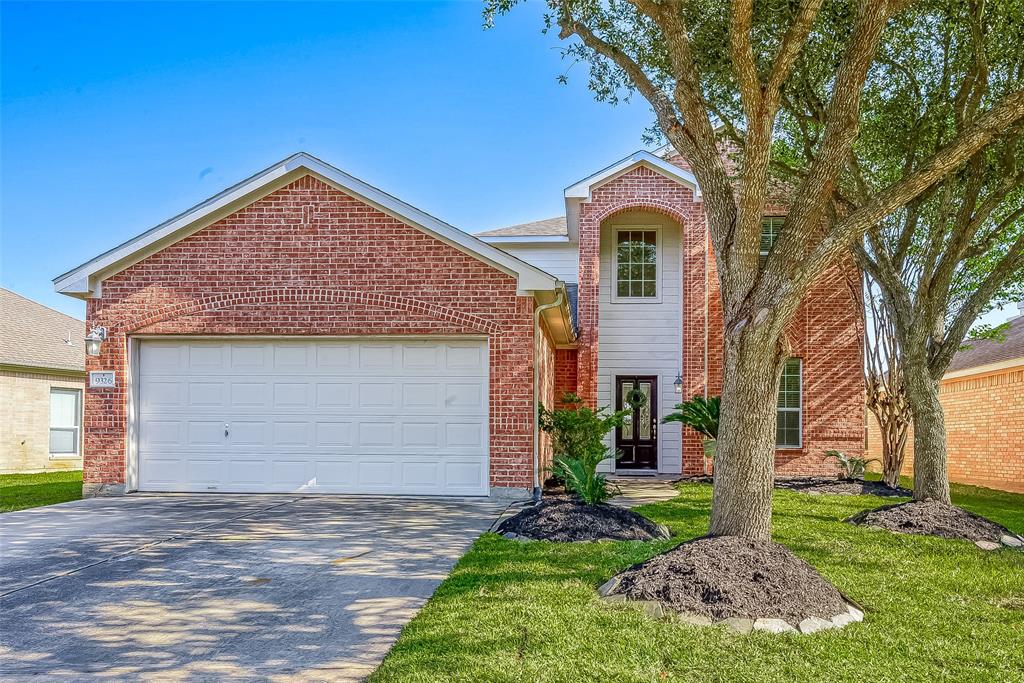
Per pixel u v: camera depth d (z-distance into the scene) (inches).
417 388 444.1
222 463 450.9
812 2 230.5
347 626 193.2
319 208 446.3
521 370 430.3
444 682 151.1
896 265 421.1
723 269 261.6
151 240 445.1
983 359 719.7
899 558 279.6
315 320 442.9
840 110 242.5
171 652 175.0
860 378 639.1
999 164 381.1
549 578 235.6
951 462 786.8
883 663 164.2
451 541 302.0
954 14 358.9
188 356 457.1
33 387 757.9
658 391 673.6
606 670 157.2
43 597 223.0
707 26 358.6
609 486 520.7
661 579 208.1
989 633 187.0
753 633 182.2
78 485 566.6
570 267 747.4
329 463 446.3
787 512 403.5
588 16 357.7
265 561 267.1
